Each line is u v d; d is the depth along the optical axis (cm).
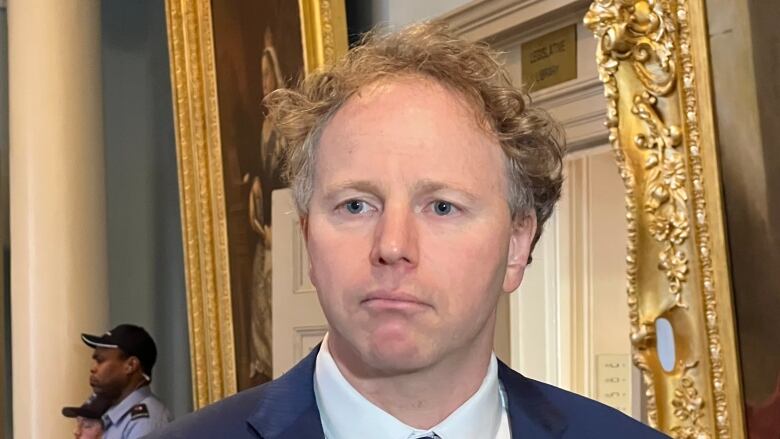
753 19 277
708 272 289
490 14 395
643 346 302
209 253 561
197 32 562
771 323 276
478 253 175
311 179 183
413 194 172
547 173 196
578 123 366
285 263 492
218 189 555
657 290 300
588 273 384
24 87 630
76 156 631
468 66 185
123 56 774
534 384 210
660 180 298
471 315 174
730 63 283
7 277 757
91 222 636
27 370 617
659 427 299
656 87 297
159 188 754
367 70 183
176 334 739
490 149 181
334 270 173
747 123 280
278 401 187
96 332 631
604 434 203
